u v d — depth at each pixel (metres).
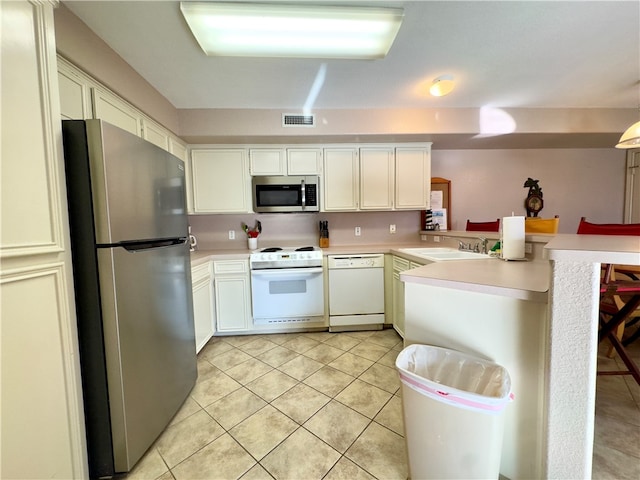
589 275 0.83
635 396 1.61
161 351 1.44
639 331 2.16
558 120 2.68
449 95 2.36
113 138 1.13
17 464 0.84
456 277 1.23
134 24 1.42
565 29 1.52
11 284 0.83
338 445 1.34
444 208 3.39
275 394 1.75
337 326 2.81
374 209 2.96
